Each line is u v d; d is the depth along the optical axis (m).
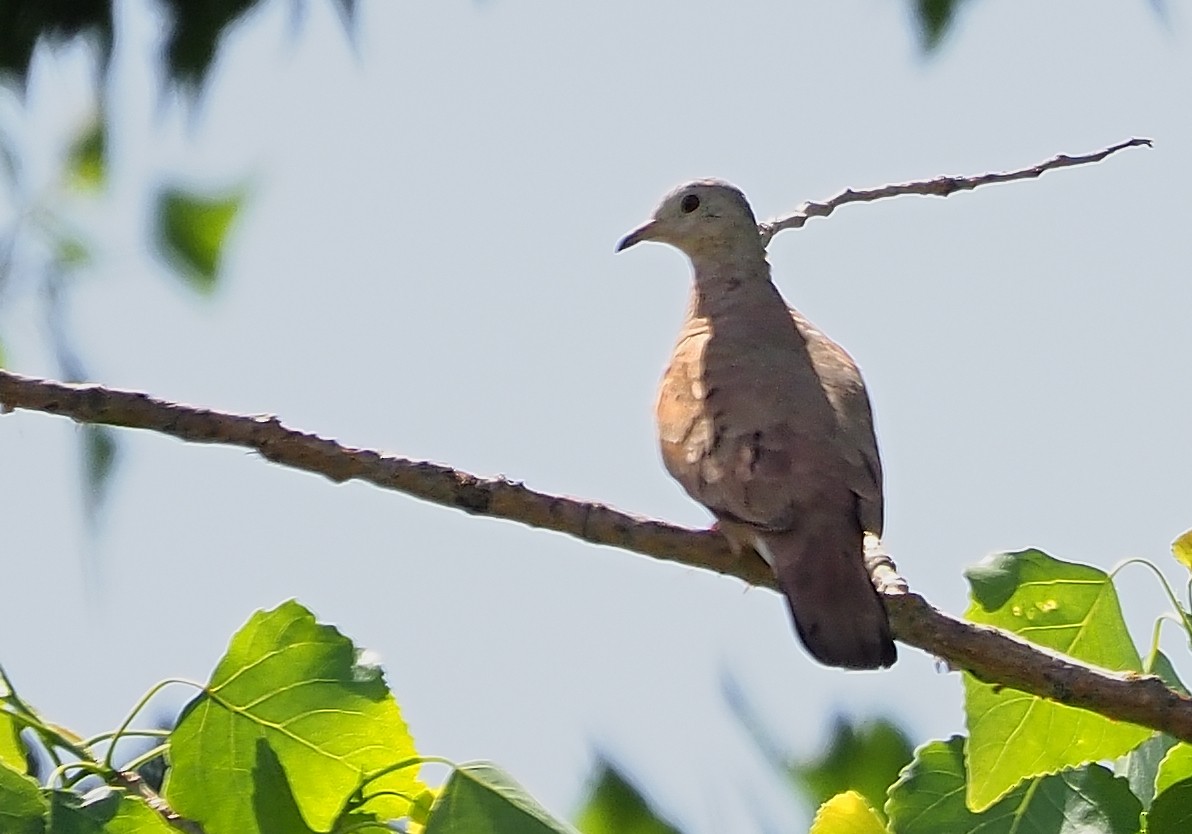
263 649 7.24
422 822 7.14
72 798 6.36
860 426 10.26
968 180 9.83
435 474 7.68
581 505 8.12
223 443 7.43
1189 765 7.44
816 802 9.82
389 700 7.29
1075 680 7.20
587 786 9.26
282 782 7.09
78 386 7.26
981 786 7.46
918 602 7.84
